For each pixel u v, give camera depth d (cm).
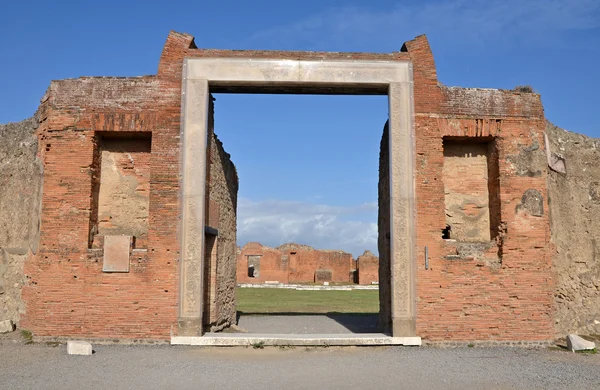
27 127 1398
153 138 1258
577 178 1429
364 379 880
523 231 1270
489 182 1345
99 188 1298
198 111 1271
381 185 1512
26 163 1365
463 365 1003
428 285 1239
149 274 1216
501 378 896
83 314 1205
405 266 1243
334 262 4747
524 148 1305
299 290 3538
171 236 1227
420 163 1277
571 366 1002
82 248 1224
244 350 1148
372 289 3694
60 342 1192
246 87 1321
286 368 964
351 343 1202
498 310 1240
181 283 1213
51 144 1259
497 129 1305
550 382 871
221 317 1473
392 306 1232
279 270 4428
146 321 1204
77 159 1255
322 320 1770
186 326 1202
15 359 1020
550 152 1382
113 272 1216
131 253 1224
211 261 1391
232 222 1673
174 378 875
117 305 1208
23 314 1302
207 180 1305
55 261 1221
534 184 1293
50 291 1212
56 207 1239
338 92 1364
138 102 1273
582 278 1384
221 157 1508
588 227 1413
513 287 1249
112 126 1266
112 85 1280
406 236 1252
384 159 1461
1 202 1396
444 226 1261
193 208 1235
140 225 1286
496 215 1302
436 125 1295
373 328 1535
